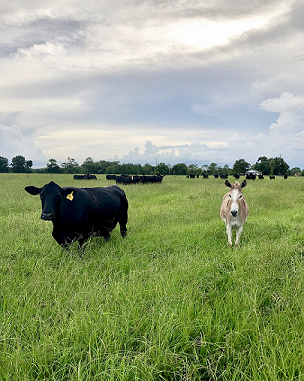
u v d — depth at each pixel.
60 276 4.27
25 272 4.65
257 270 4.39
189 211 9.76
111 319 3.17
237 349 2.91
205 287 4.13
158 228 7.45
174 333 3.05
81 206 5.52
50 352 2.74
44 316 3.38
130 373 2.58
